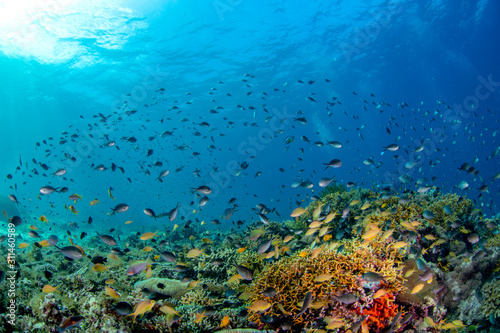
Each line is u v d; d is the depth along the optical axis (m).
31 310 4.57
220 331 4.25
